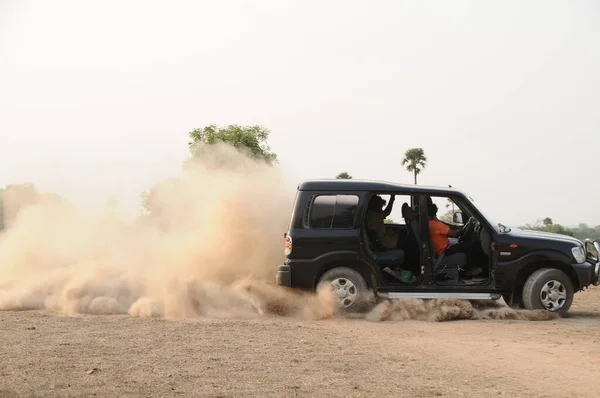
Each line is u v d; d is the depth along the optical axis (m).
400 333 8.98
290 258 10.68
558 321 10.31
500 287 10.66
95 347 7.63
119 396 5.54
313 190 10.81
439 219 11.22
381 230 10.98
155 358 7.05
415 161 51.44
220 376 6.27
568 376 6.46
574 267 10.78
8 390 5.67
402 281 10.77
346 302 10.62
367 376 6.33
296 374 6.38
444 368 6.74
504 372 6.61
